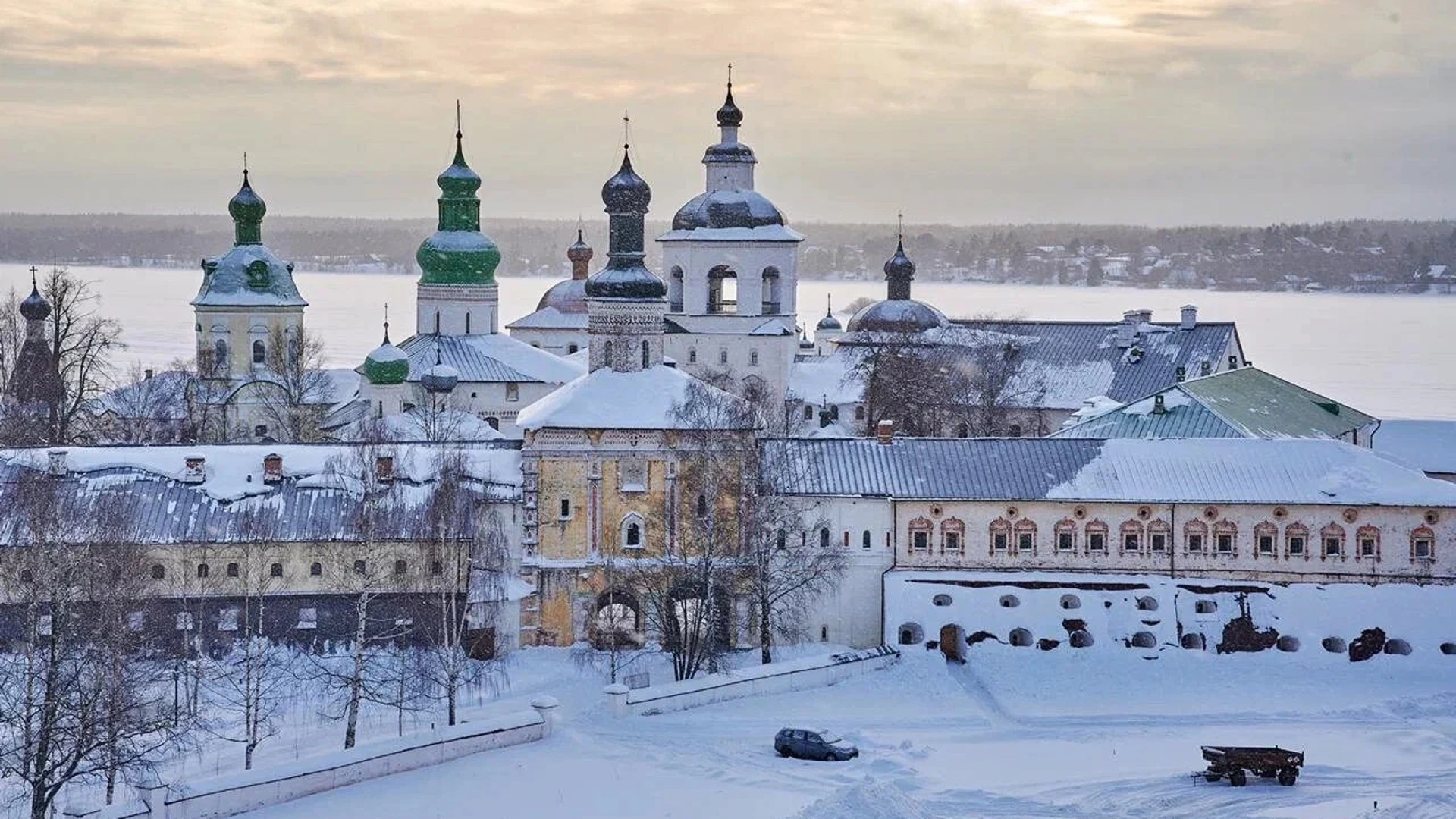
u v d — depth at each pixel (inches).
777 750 4569.4
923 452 5807.1
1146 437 6284.5
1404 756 4542.3
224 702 4832.7
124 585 4685.0
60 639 4124.0
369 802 4188.0
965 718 4901.6
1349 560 5590.6
